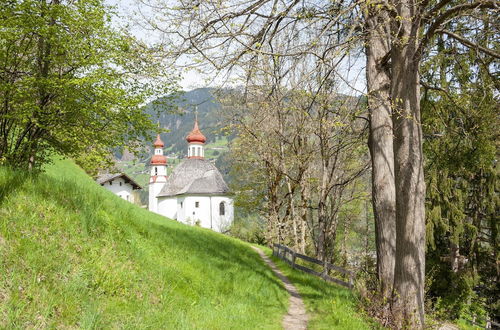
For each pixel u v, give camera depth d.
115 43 10.31
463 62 10.32
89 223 7.09
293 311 8.95
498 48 9.57
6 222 5.65
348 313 8.08
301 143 20.53
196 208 60.59
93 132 11.48
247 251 19.98
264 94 9.60
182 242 10.82
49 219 6.39
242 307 7.60
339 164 21.44
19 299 4.32
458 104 10.55
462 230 20.08
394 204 8.70
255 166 27.59
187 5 6.32
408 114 7.12
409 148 7.66
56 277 5.06
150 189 75.81
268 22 7.30
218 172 64.44
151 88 11.28
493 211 21.17
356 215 30.33
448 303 19.78
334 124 7.71
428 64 10.84
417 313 7.62
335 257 29.02
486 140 13.27
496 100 10.48
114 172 13.49
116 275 5.95
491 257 22.66
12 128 11.16
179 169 68.31
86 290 5.19
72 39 10.48
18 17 9.74
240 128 17.92
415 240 7.66
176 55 6.68
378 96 8.38
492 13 6.92
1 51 9.84
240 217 47.78
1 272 4.60
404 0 7.01
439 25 6.84
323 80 7.73
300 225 26.78
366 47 8.85
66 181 8.48
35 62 11.12
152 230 9.68
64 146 11.96
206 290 7.71
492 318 23.41
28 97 10.29
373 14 7.25
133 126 12.36
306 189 24.41
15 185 6.88
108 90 10.52
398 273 7.81
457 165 15.43
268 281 11.32
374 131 8.88
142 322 5.00
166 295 6.35
